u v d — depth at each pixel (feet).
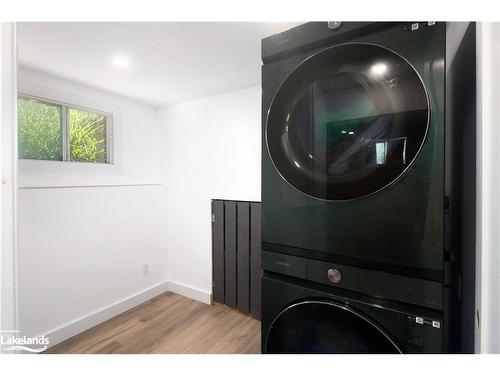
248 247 7.01
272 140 2.52
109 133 7.64
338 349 2.14
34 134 6.06
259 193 6.83
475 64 2.07
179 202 8.55
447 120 2.97
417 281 1.85
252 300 7.02
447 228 2.06
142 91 7.23
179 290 8.54
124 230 7.54
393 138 1.93
